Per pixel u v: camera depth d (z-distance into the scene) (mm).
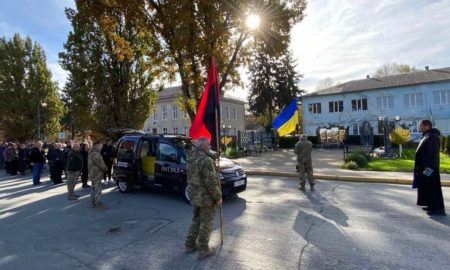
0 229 6867
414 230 5742
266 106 44469
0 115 35094
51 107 36719
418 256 4566
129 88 23203
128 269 4480
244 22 15609
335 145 33562
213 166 4812
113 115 22688
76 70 21969
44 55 37281
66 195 10547
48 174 17656
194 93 16391
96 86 22219
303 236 5582
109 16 16109
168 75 17109
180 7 13836
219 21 15000
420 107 35656
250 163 18438
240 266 4398
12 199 10273
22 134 35125
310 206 7801
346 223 6293
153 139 9938
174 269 4402
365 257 4582
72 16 21641
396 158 17891
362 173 12578
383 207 7520
